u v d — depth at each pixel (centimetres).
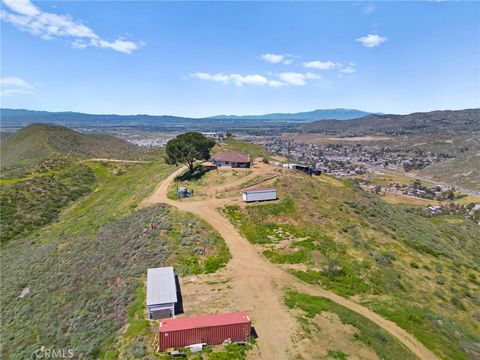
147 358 2825
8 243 8256
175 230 5516
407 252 5903
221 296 3950
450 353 3409
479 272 6166
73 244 6372
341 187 9438
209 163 10588
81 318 3794
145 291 3962
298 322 3459
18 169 14162
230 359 2845
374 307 4044
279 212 6419
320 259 4922
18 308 4766
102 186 12356
